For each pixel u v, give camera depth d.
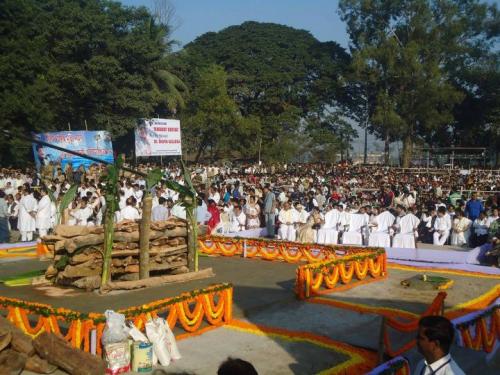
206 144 51.88
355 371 6.88
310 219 18.05
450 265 14.37
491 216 16.48
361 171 44.56
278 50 62.03
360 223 17.67
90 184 20.73
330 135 57.00
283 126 56.84
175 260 11.91
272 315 9.44
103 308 9.11
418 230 18.06
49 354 6.45
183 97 48.22
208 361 7.09
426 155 56.34
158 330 6.98
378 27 53.22
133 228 11.12
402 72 48.59
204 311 8.43
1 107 27.55
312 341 7.87
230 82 57.31
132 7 39.78
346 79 56.44
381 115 49.66
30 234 18.64
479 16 52.09
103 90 36.09
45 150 29.62
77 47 34.50
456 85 54.34
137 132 37.59
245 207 20.03
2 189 21.56
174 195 21.36
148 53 37.69
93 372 6.20
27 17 30.39
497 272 13.51
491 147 54.31
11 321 7.59
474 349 7.78
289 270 13.24
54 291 10.40
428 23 49.66
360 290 11.44
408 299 10.81
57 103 34.75
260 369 6.86
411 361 7.25
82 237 10.25
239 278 12.18
